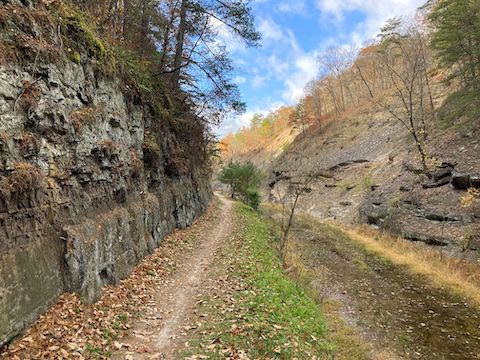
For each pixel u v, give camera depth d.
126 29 16.31
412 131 28.78
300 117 76.00
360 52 74.62
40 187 6.87
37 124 6.96
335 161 48.97
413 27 46.06
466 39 31.59
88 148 9.03
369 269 19.39
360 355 9.67
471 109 29.84
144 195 13.56
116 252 9.84
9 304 5.62
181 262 12.80
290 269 14.57
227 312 8.27
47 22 7.61
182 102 20.25
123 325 7.24
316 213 39.44
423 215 23.97
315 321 9.78
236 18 17.97
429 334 12.06
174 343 6.80
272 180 53.78
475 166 22.81
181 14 18.05
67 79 8.18
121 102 11.54
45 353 5.54
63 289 7.35
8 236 5.92
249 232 20.36
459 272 17.50
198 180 26.88
